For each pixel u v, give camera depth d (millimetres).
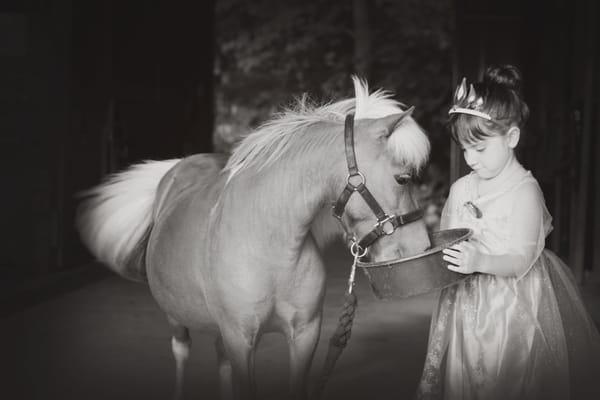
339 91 17141
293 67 18094
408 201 2457
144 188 3775
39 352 4703
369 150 2459
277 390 3975
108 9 8125
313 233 2775
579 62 7535
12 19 7277
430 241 2551
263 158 2744
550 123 8422
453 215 2744
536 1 8820
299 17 17531
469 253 2434
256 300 2676
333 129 2590
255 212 2662
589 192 7062
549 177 8273
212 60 12852
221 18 18547
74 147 7562
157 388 4035
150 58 9508
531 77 8945
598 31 6922
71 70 7418
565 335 2656
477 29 8125
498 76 2594
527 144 8844
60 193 7301
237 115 19078
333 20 17500
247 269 2666
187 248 2963
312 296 2738
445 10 15594
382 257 2455
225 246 2707
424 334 5172
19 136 7309
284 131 2732
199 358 4578
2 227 7301
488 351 2572
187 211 3070
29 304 6062
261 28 17828
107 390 3992
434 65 15766
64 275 7215
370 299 6383
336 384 4105
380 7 16406
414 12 15609
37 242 7262
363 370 4359
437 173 14594
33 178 7289
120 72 8617
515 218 2551
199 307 2986
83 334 5156
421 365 4449
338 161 2518
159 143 9898
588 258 7215
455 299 2699
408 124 2439
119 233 3729
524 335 2549
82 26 7715
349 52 17672
